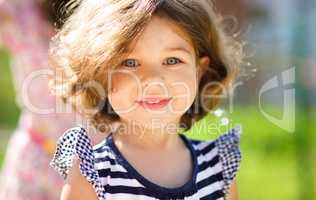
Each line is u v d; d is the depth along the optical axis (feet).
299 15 27.58
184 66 8.67
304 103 23.08
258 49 27.27
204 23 9.09
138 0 8.46
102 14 8.60
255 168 21.85
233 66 10.11
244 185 20.35
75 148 8.51
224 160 9.33
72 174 8.61
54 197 12.89
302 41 24.66
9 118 31.78
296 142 22.13
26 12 12.66
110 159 8.69
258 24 31.14
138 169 8.73
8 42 12.92
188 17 8.72
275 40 28.78
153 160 8.86
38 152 12.82
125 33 8.34
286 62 24.47
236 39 11.87
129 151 8.82
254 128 24.53
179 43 8.61
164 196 8.64
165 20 8.50
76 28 9.00
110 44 8.42
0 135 28.27
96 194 8.53
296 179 19.69
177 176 8.92
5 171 13.28
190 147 9.21
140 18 8.35
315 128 23.29
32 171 12.85
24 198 12.85
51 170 12.84
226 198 9.22
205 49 9.32
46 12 12.46
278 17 30.25
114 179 8.57
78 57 8.89
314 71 25.04
